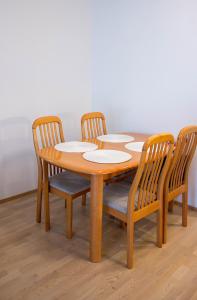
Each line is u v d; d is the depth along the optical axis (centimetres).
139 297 158
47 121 247
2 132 271
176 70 265
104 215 257
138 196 181
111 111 339
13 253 198
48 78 303
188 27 249
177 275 177
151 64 285
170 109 278
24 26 270
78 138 354
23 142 290
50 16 292
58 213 260
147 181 181
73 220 247
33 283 169
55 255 197
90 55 348
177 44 260
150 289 165
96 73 347
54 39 301
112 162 184
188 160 224
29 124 293
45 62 297
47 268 183
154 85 287
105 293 161
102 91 345
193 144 217
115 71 323
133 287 166
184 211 236
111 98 335
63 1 301
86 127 297
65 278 173
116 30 312
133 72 304
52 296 158
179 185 225
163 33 268
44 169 218
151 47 281
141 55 292
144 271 181
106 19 320
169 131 283
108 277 175
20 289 163
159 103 286
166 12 262
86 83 350
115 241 215
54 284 168
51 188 222
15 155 286
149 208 190
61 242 213
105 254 198
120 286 167
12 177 287
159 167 185
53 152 210
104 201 191
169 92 275
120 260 192
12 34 262
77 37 326
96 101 355
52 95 312
